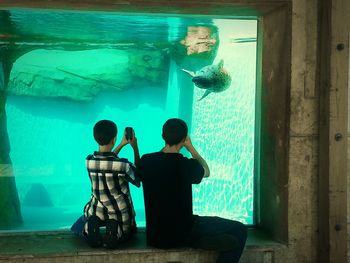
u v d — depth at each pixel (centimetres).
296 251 376
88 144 930
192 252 349
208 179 708
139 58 859
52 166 909
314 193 377
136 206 802
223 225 338
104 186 340
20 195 872
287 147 372
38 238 383
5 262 334
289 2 365
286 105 371
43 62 862
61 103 906
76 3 355
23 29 666
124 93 915
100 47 832
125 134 355
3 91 810
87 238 349
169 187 333
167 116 905
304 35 368
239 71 743
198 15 405
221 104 771
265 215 420
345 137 360
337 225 363
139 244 361
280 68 381
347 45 356
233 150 741
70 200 894
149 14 398
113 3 356
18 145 895
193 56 789
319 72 370
